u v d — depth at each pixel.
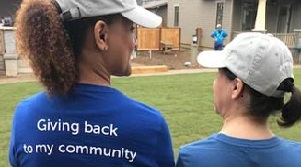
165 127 1.20
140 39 18.92
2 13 17.80
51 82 1.15
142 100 7.88
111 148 1.13
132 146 1.14
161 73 12.97
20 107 1.27
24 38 1.14
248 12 20.94
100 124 1.15
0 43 11.54
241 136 1.32
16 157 1.25
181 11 26.19
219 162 1.29
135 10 1.23
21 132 1.22
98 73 1.21
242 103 1.36
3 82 10.25
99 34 1.17
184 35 25.91
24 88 9.02
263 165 1.28
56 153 1.15
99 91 1.18
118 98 1.19
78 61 1.18
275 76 1.31
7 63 11.36
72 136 1.15
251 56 1.33
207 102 7.72
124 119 1.15
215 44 16.91
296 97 1.33
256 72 1.31
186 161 1.33
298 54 18.14
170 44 20.52
